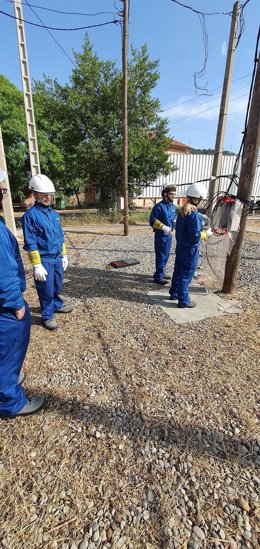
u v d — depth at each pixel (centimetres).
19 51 696
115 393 234
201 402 225
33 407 211
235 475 169
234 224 396
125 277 528
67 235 992
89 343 307
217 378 252
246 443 190
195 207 351
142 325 346
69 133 1595
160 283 489
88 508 152
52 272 323
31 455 181
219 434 197
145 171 1616
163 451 184
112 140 1548
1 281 163
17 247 195
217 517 148
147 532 141
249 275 528
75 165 1625
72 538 138
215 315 372
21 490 161
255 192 1838
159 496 157
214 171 847
